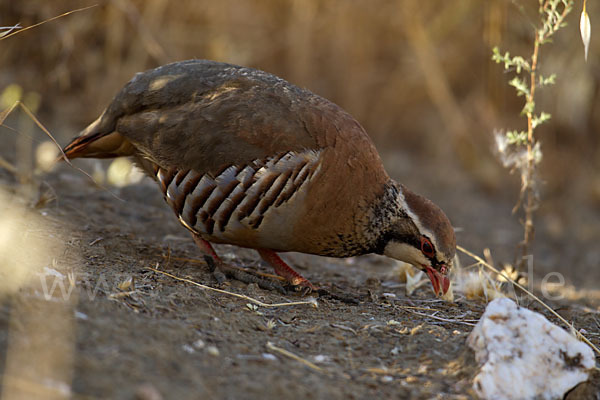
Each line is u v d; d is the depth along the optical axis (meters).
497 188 21.42
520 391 7.01
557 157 22.02
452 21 21.80
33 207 11.24
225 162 9.25
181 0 19.73
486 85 22.02
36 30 19.03
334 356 7.56
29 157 14.47
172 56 19.62
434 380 7.19
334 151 9.46
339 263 13.45
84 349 6.27
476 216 19.58
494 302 7.63
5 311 6.52
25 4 18.41
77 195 13.20
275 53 21.47
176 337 7.07
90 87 19.27
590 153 22.25
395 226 9.96
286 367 7.04
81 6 18.62
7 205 10.81
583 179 21.55
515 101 21.98
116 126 10.23
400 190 10.05
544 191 21.33
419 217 9.88
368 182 9.74
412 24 21.38
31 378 5.61
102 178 14.73
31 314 6.64
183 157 9.49
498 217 19.83
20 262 8.08
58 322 6.62
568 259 17.61
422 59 21.44
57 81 19.31
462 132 21.61
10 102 17.28
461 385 7.10
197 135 9.42
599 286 15.52
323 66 22.08
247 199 9.30
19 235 9.30
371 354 7.73
